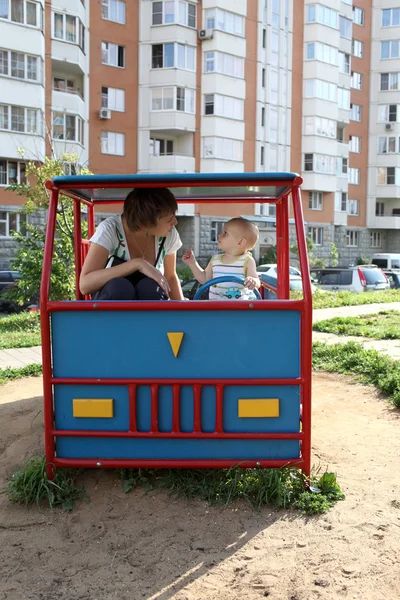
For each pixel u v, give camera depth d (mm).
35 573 2697
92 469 3711
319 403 5539
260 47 38844
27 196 15656
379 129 48219
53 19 30953
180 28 35531
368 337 9555
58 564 2768
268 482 3324
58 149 30969
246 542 2920
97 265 3787
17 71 29703
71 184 3451
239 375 3355
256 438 3379
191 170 36906
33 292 14906
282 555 2803
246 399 3357
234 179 3402
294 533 3004
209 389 3373
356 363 6988
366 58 47656
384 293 20828
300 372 3365
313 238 44500
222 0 36562
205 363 3354
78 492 3420
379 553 2809
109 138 35000
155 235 3807
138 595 2523
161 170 36094
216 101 37000
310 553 2816
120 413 3400
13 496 3389
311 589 2539
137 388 3383
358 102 47531
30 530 3086
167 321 3332
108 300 3479
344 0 44375
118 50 35125
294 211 3453
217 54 36688
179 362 3354
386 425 4793
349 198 47781
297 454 3451
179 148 37438
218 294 4344
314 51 41719
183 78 35969
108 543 2938
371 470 3812
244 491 3348
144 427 3416
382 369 6465
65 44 31391
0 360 8195
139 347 3352
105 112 34250
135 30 35406
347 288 23906
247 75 38469
